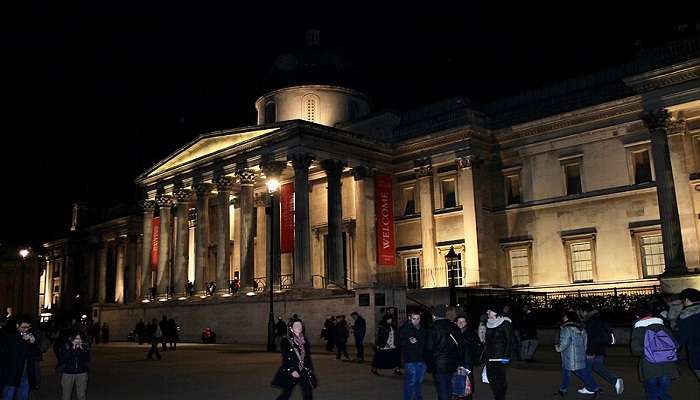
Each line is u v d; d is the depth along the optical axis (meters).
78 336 15.60
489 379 14.20
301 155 49.16
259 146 52.81
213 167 57.28
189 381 23.34
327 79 62.19
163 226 62.66
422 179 52.69
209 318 53.34
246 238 52.72
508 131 50.16
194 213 70.75
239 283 55.56
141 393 20.38
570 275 46.22
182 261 59.81
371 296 40.75
